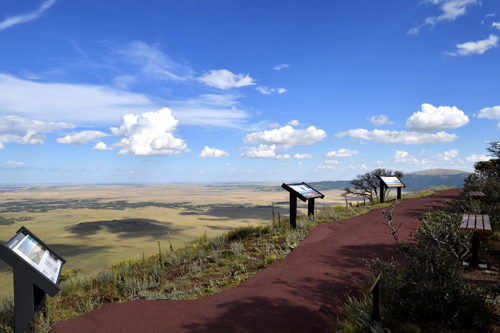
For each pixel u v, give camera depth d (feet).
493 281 16.17
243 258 26.81
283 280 19.57
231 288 19.81
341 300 15.60
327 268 20.99
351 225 36.14
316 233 33.91
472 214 23.18
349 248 25.66
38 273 16.16
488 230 17.72
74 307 21.02
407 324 12.09
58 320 18.37
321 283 18.26
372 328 11.51
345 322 12.70
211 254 30.14
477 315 11.91
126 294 21.94
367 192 81.46
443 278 13.06
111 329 15.94
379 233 30.12
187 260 30.55
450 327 11.96
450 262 13.37
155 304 18.89
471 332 11.50
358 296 15.74
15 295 15.89
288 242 29.07
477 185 40.47
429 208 42.70
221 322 14.73
